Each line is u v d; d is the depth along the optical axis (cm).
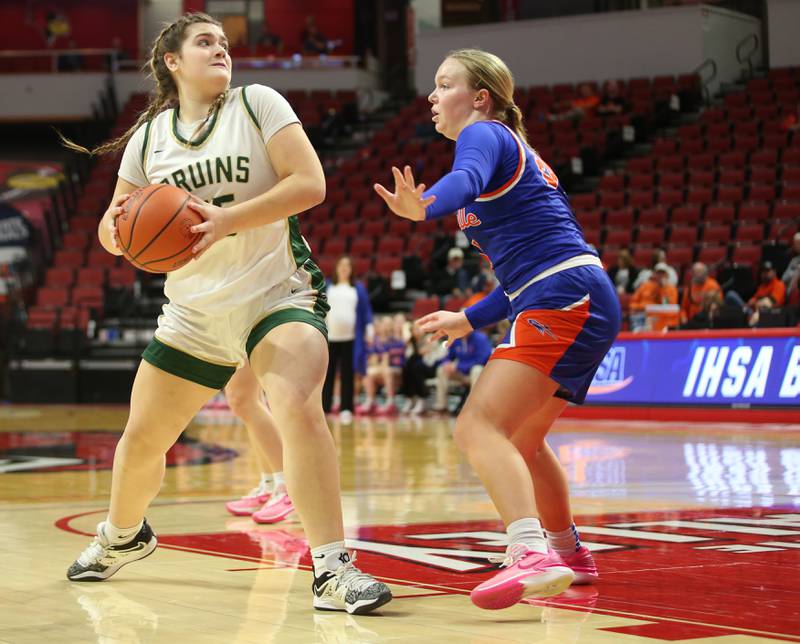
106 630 461
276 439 838
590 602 514
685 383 2003
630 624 461
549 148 3438
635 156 3472
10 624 473
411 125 3944
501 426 507
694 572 591
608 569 602
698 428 1866
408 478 1167
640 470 1227
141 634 452
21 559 658
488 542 707
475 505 923
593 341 523
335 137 4025
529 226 528
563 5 4050
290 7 4847
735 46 3906
